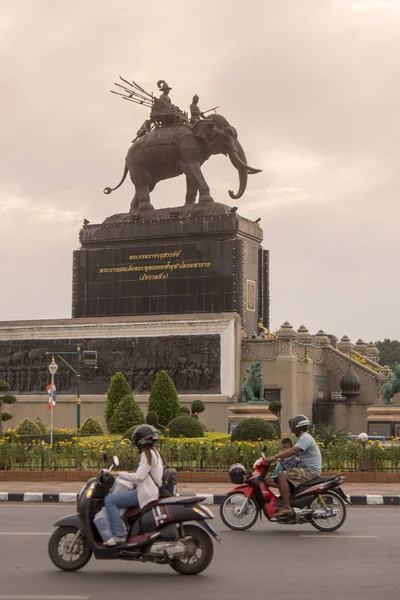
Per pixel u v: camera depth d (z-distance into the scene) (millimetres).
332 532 20766
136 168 66438
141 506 15789
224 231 63000
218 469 32469
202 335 60531
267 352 60250
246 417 53125
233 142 64312
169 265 64250
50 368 50375
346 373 63562
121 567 16250
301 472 21266
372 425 55500
